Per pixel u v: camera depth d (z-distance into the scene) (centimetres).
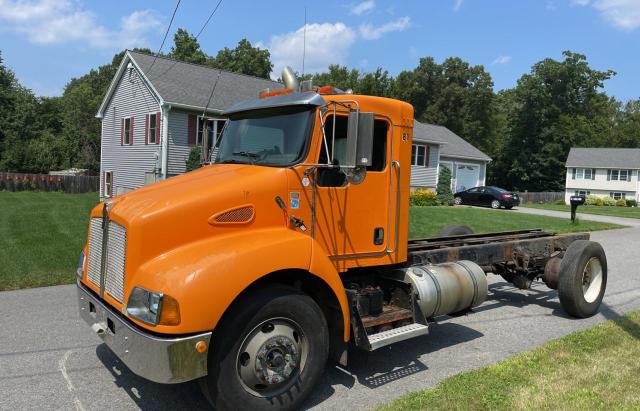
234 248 373
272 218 416
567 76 6022
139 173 2422
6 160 3666
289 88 493
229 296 355
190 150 2242
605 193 5378
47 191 2902
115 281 390
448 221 1873
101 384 450
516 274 721
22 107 4775
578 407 400
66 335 571
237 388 370
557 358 510
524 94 5969
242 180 409
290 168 425
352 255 466
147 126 2330
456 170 3706
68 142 4872
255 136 467
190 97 2227
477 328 638
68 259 938
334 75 6022
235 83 2538
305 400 420
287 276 418
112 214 397
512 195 3069
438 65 6091
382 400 427
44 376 464
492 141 6419
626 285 898
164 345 336
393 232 494
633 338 576
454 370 496
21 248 1010
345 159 454
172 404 416
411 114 507
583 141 5978
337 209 452
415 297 489
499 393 425
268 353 382
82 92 5778
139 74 2353
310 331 402
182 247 377
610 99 8438
